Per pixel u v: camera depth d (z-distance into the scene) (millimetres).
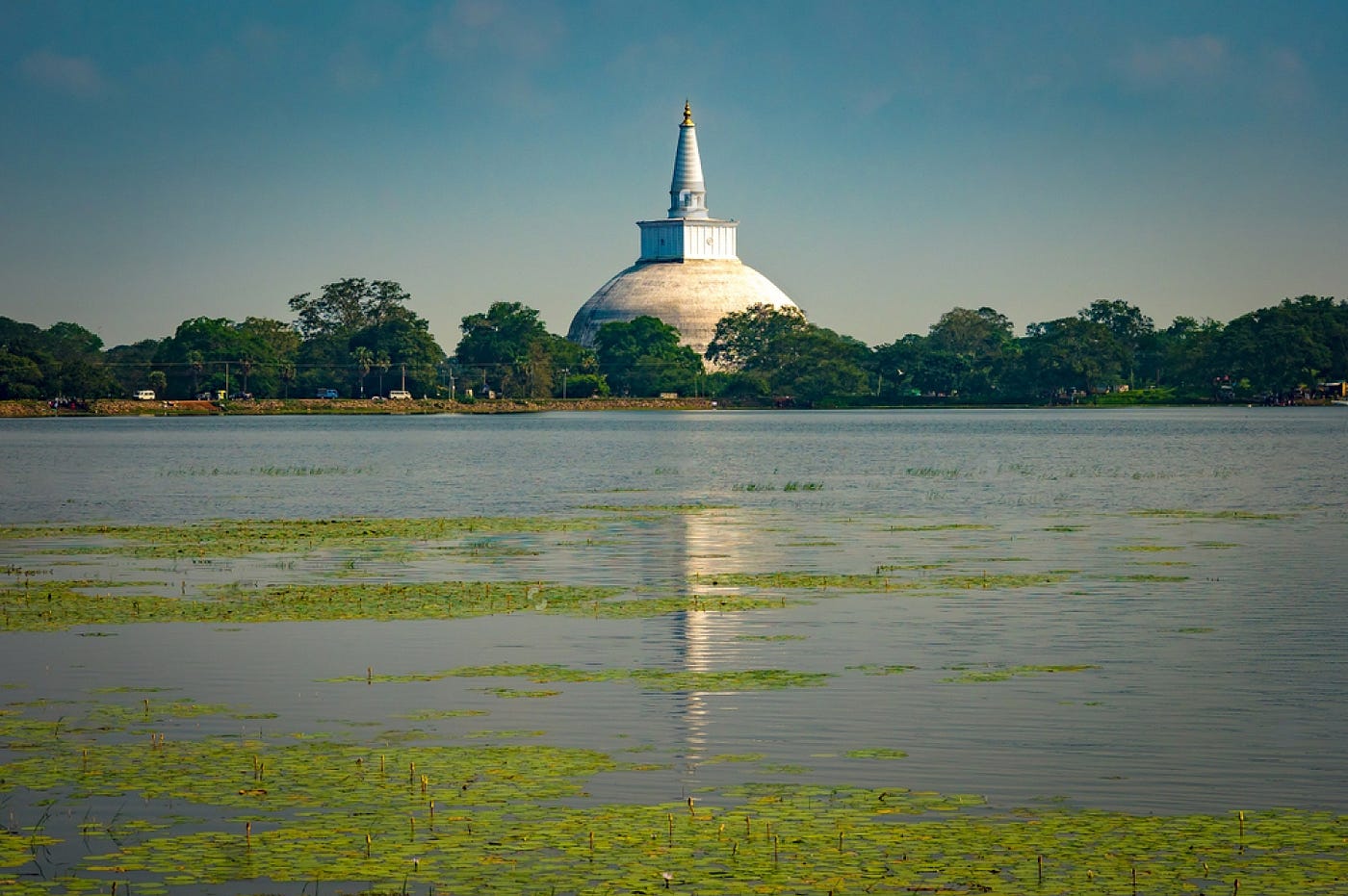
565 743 32281
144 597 52875
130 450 170875
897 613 48625
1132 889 23953
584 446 183625
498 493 104625
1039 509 88812
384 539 72375
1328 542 69250
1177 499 96625
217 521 82875
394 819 27297
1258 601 50875
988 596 52250
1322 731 32875
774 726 33531
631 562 62750
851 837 26234
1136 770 30078
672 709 35094
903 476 121312
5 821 27328
